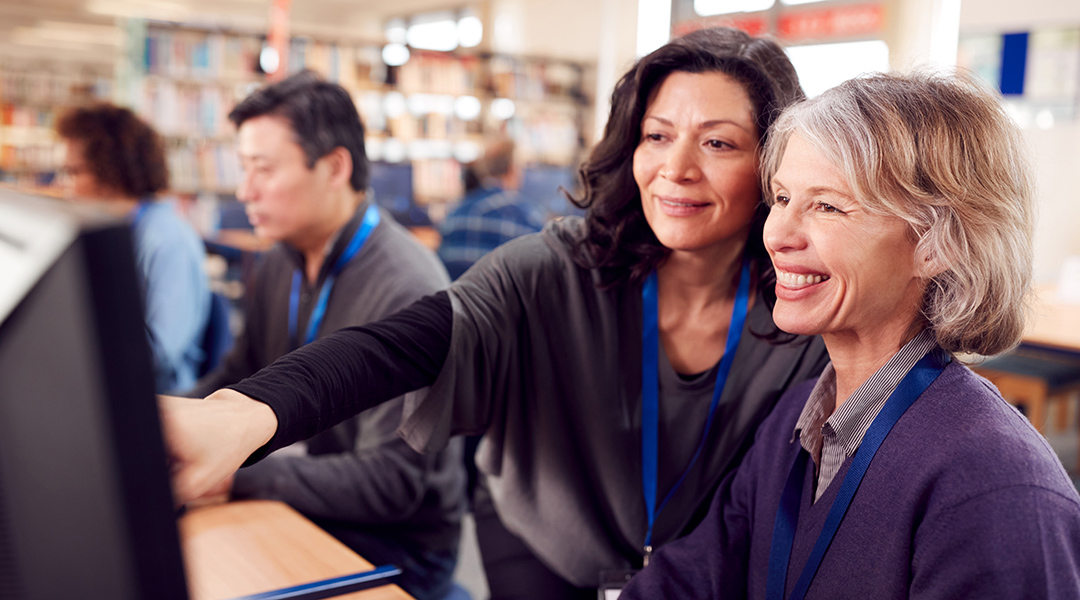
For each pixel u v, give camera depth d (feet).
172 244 8.51
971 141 2.65
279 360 3.15
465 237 13.32
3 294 1.21
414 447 3.89
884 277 2.77
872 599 2.70
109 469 1.17
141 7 41.63
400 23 43.96
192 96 21.43
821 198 2.79
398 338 3.55
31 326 1.19
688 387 4.10
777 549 3.16
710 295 4.09
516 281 4.00
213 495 4.75
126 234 1.19
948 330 2.75
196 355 8.80
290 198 5.68
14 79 35.01
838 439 2.96
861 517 2.75
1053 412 14.94
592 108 29.53
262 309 6.55
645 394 4.13
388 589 3.67
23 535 1.30
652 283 4.10
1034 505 2.33
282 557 3.97
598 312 4.10
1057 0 16.93
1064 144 17.24
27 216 1.26
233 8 42.86
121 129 8.65
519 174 22.88
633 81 3.84
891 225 2.72
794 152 2.88
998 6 17.85
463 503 5.84
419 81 25.98
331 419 3.13
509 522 4.57
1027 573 2.29
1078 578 2.33
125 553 1.20
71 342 1.15
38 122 34.27
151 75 21.01
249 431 2.62
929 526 2.52
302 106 5.59
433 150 26.48
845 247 2.74
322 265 5.84
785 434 3.44
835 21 23.53
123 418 1.18
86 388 1.16
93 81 37.40
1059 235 17.44
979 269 2.66
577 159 29.43
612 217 4.01
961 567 2.41
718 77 3.63
